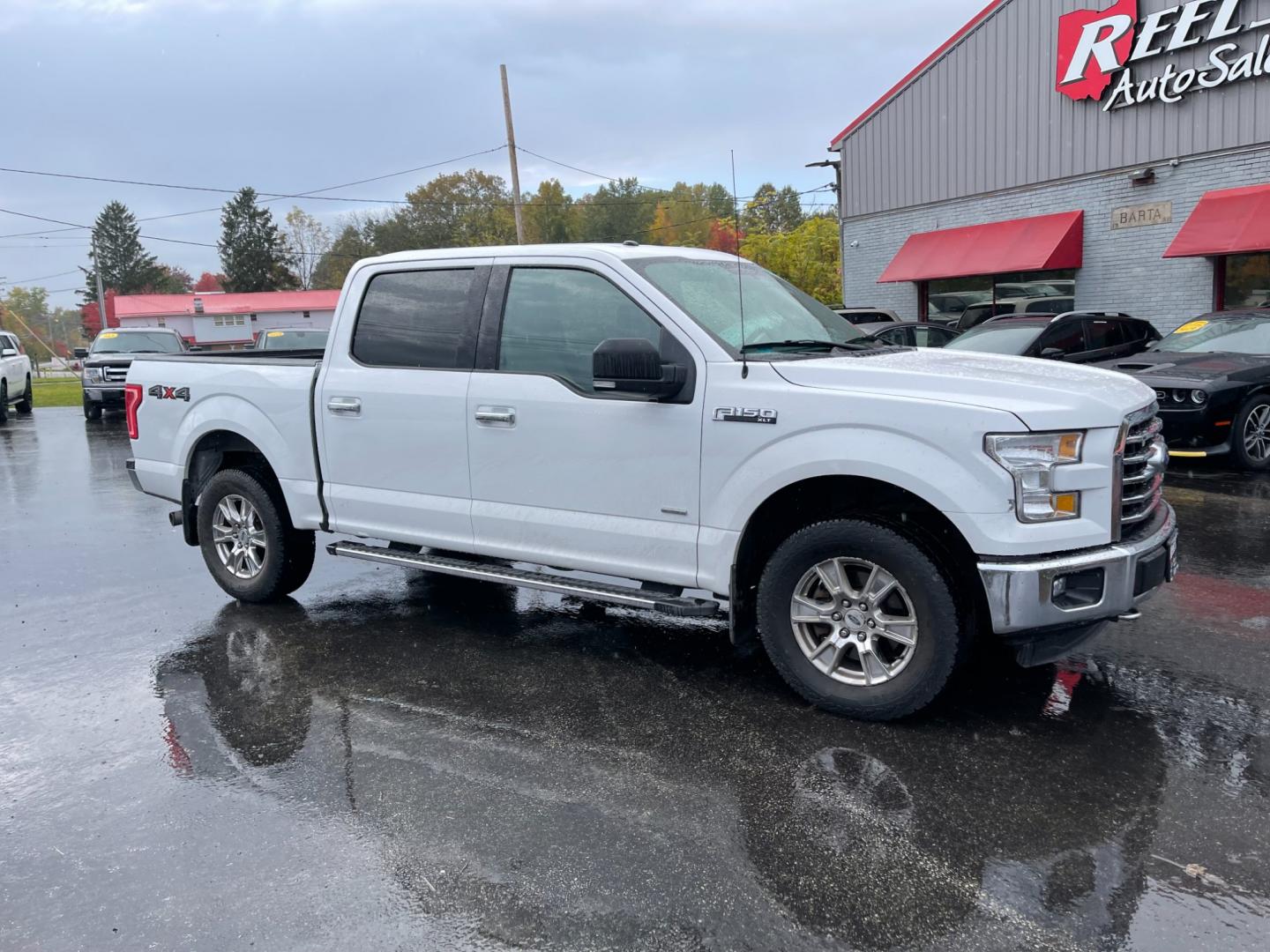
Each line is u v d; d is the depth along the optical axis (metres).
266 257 89.88
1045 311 18.39
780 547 4.18
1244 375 9.34
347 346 5.44
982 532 3.70
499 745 3.98
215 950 2.72
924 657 3.90
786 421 4.05
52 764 3.91
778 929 2.75
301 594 6.33
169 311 70.38
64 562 7.43
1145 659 4.72
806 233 32.22
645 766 3.76
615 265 4.57
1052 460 3.70
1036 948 2.64
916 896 2.89
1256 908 2.80
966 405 3.74
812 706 4.28
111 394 19.42
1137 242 16.55
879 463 3.83
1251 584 5.88
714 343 4.29
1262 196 14.39
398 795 3.57
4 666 5.09
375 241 90.88
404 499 5.23
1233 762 3.68
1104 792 3.47
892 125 20.77
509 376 4.81
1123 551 3.78
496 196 88.25
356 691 4.61
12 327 114.19
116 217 104.94
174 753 3.99
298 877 3.07
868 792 3.51
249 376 5.78
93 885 3.06
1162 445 4.33
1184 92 15.41
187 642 5.41
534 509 4.79
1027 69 17.80
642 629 5.45
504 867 3.08
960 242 19.23
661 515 4.42
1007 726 4.03
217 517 6.10
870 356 4.48
